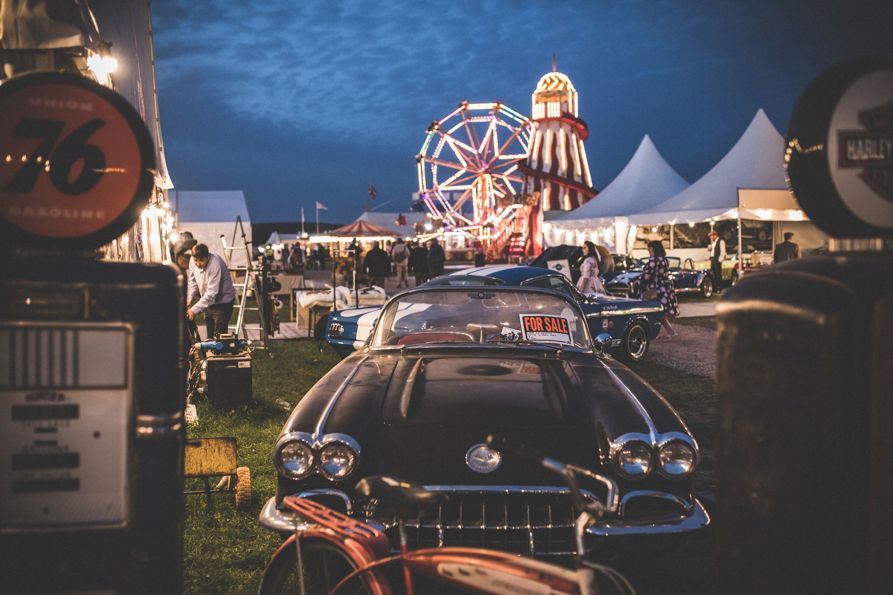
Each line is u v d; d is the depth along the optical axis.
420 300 4.71
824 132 1.67
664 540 2.92
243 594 3.10
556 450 3.01
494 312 4.66
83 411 1.76
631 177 26.50
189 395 6.56
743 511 1.80
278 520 2.96
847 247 1.77
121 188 1.84
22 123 1.79
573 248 14.05
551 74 51.75
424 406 3.28
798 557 1.68
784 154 1.79
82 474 1.77
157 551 1.81
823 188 1.68
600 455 3.03
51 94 1.80
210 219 25.05
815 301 1.64
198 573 3.27
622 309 9.08
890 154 1.71
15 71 4.14
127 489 1.78
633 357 9.34
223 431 5.75
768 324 1.73
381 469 2.98
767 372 1.74
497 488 2.86
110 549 1.79
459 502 2.88
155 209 7.84
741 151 22.53
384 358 4.09
